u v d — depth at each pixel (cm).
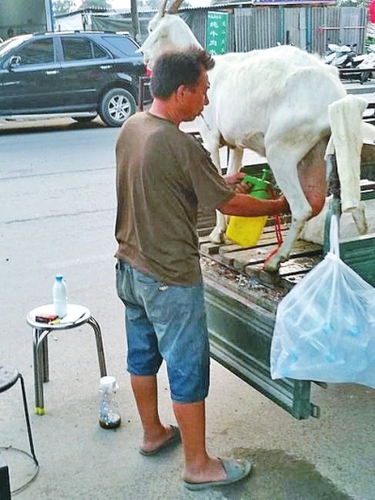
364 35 2209
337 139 263
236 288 316
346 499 274
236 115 318
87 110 1259
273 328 270
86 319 347
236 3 2155
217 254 362
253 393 357
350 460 299
